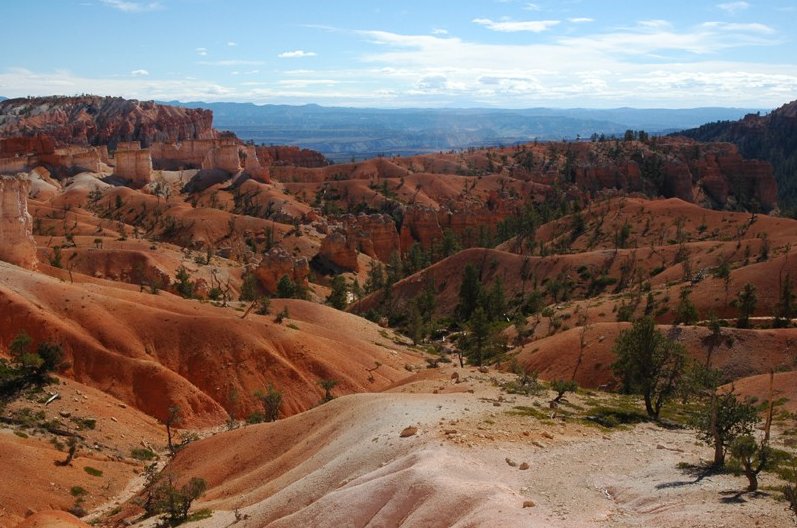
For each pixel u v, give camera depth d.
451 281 167.62
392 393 64.69
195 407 91.00
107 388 89.88
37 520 54.09
